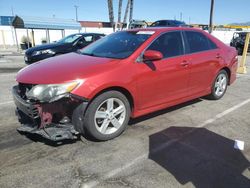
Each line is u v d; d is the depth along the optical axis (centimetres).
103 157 339
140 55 409
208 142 385
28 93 351
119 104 389
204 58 515
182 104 559
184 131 422
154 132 416
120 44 449
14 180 290
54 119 360
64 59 426
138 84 399
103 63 384
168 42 458
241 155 348
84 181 289
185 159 337
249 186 285
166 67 437
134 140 387
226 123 458
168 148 365
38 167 314
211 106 550
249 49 2083
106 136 380
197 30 530
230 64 592
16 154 342
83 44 1099
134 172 307
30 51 1034
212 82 558
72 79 341
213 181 292
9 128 425
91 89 346
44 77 353
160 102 447
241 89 708
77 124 355
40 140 380
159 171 309
